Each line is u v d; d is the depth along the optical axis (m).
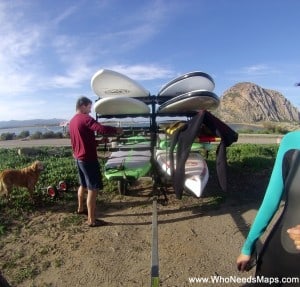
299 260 1.87
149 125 7.27
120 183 6.88
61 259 4.64
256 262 2.19
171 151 5.86
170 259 4.53
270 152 11.16
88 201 5.54
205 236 5.18
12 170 6.34
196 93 6.52
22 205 6.41
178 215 6.01
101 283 4.08
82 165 5.43
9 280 4.16
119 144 7.00
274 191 2.02
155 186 6.81
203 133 6.15
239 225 5.54
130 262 4.52
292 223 1.92
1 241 5.18
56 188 6.72
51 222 5.83
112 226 5.63
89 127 5.31
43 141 22.80
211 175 8.07
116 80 7.16
